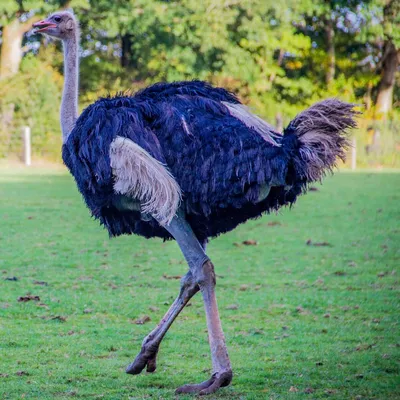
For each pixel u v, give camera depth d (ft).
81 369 45.14
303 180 39.93
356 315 58.80
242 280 70.49
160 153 40.70
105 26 238.27
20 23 237.45
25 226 98.53
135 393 40.93
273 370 45.27
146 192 40.34
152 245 87.35
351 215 112.78
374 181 170.71
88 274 71.87
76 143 42.34
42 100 217.56
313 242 90.48
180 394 40.55
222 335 40.60
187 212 41.24
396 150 231.09
